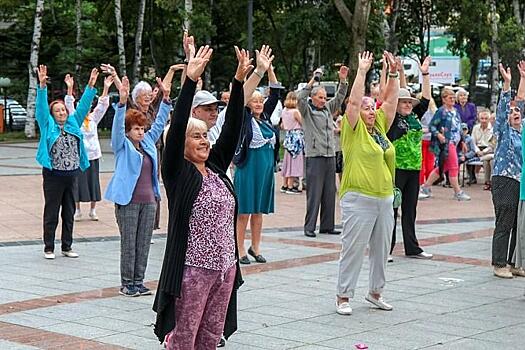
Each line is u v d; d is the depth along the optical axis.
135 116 9.71
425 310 9.28
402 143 11.98
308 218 14.05
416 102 12.02
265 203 11.63
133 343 7.85
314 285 10.41
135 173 9.62
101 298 9.62
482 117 21.86
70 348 7.66
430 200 19.12
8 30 40.75
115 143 9.62
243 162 11.42
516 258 10.41
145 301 9.51
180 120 6.30
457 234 14.47
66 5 42.69
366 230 8.95
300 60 40.81
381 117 9.16
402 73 12.01
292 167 19.89
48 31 40.72
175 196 6.36
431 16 43.06
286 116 19.94
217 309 6.54
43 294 9.77
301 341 7.99
